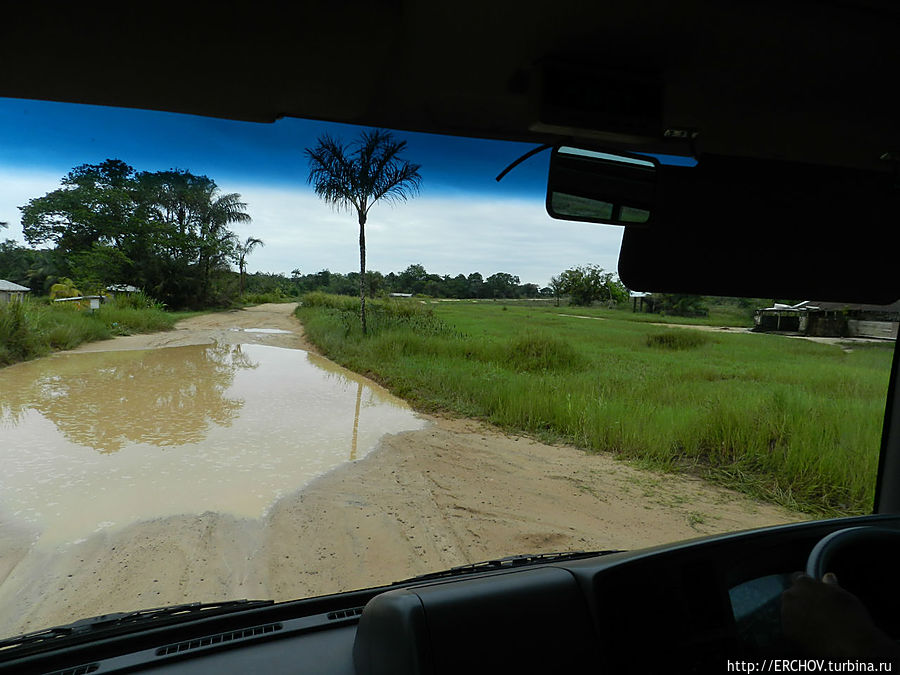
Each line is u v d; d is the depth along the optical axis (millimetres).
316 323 20297
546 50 1543
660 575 1307
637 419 6574
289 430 6621
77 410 7520
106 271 14758
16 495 3980
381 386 10172
